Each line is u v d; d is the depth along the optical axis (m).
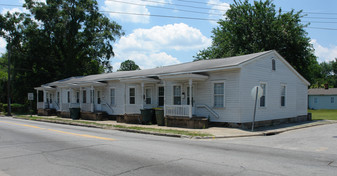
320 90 50.38
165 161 7.29
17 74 37.12
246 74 15.64
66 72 39.31
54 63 39.75
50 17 36.94
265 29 31.69
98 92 25.89
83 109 25.00
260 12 32.59
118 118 20.81
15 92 37.91
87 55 43.53
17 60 36.84
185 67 18.95
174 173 6.07
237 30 33.81
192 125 15.56
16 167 6.82
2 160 7.60
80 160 7.51
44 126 18.47
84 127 18.47
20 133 14.02
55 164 7.09
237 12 34.09
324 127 17.75
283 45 30.89
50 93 33.88
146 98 21.23
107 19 41.62
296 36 30.67
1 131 14.98
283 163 7.03
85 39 40.66
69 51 39.62
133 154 8.27
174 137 12.89
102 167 6.70
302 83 22.61
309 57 31.81
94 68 45.50
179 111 16.58
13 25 37.28
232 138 12.38
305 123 19.88
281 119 19.16
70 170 6.46
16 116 30.34
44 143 10.55
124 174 6.04
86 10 39.41
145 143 10.59
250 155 8.12
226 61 17.22
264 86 17.48
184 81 18.12
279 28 31.00
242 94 15.25
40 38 36.56
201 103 17.02
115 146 9.79
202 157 7.80
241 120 15.09
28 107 39.12
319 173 6.02
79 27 39.84
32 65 37.75
